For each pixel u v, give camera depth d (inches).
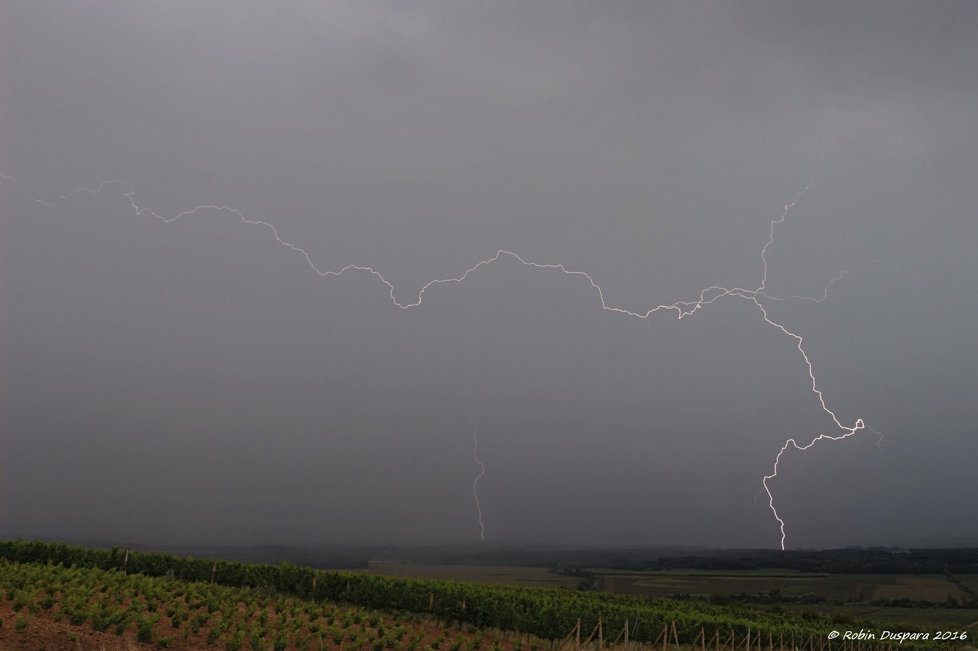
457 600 1016.9
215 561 1199.6
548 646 939.3
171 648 650.2
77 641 594.9
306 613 910.4
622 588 2669.8
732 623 1199.6
